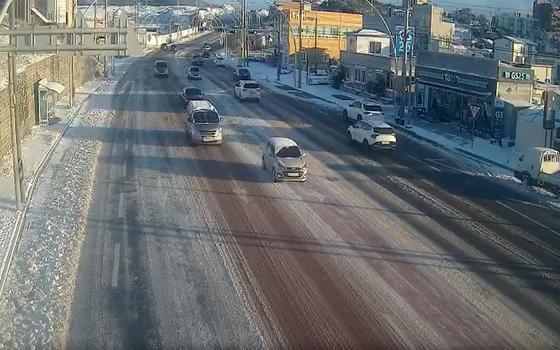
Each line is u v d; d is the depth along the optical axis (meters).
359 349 13.27
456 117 46.84
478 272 17.86
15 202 22.86
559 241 21.02
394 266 18.05
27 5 32.25
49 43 19.62
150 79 75.94
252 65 104.06
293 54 100.06
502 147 38.06
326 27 99.44
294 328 14.11
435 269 17.94
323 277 17.05
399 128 44.75
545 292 16.64
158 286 16.11
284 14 94.12
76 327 13.85
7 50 19.09
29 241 18.98
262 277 16.91
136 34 19.69
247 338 13.60
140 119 44.25
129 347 13.07
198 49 143.12
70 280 16.30
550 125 33.75
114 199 23.94
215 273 17.06
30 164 28.94
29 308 14.66
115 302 15.12
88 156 31.53
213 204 23.70
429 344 13.59
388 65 61.25
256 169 29.92
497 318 14.98
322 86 73.44
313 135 40.44
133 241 19.39
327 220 22.23
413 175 30.41
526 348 13.56
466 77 44.25
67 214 21.81
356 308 15.21
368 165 32.25
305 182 27.83
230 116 47.09
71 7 63.12
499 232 21.73
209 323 14.23
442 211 24.11
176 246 19.06
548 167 28.16
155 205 23.30
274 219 22.11
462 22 140.12
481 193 27.34
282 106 54.50
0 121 28.23
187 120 37.25
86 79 69.75
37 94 39.66
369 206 24.34
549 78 54.28
